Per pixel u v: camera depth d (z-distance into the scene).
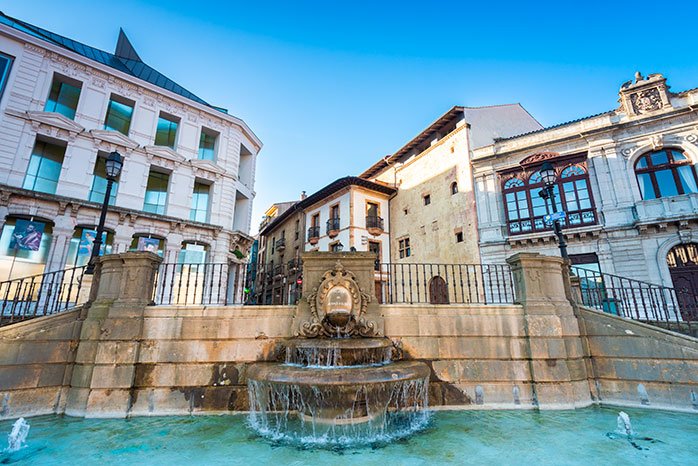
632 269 13.84
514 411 5.30
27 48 13.79
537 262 6.06
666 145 14.30
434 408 5.45
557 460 3.55
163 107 16.92
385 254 23.77
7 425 4.53
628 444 3.95
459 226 19.00
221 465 3.50
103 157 15.13
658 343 5.44
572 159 16.03
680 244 13.26
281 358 5.50
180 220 15.84
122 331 5.25
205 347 5.46
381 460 3.62
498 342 5.75
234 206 18.56
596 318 5.94
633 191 14.47
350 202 23.14
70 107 14.86
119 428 4.54
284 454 3.79
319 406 4.37
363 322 5.60
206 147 18.62
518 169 17.41
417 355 5.66
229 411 5.26
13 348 4.93
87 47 18.05
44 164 13.80
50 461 3.51
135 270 5.61
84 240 13.71
